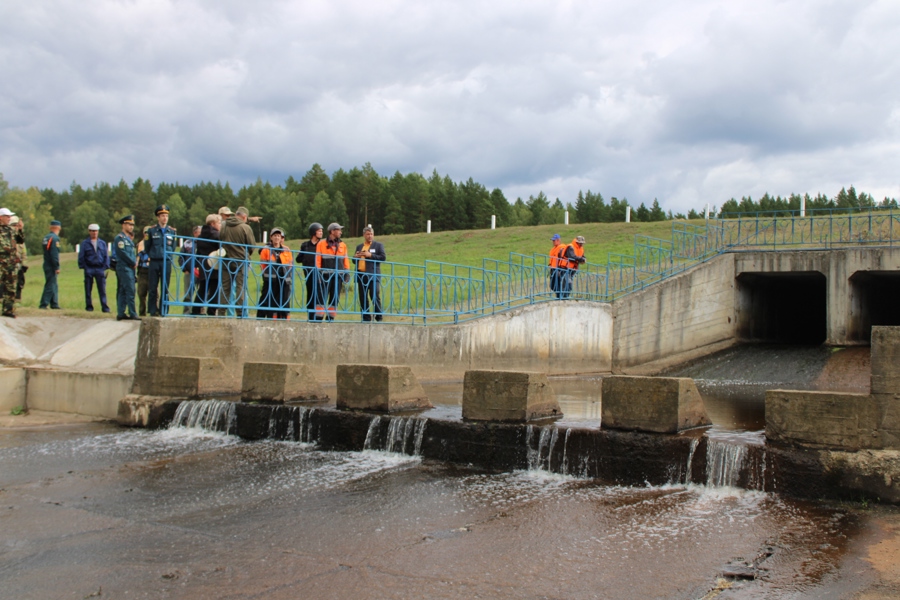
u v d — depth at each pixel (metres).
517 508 7.29
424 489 7.99
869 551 5.96
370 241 16.02
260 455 9.59
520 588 5.24
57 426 11.62
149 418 11.55
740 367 21.22
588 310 21.92
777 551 5.99
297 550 6.01
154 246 13.23
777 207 75.25
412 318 16.53
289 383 11.16
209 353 12.41
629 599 5.05
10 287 13.92
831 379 18.64
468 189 90.88
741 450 7.84
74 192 126.62
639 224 40.16
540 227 44.38
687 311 23.55
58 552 5.90
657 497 7.70
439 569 5.60
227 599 4.98
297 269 14.54
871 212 24.69
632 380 8.71
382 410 10.36
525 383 9.42
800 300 28.39
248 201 100.75
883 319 24.55
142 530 6.49
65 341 13.86
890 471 7.15
